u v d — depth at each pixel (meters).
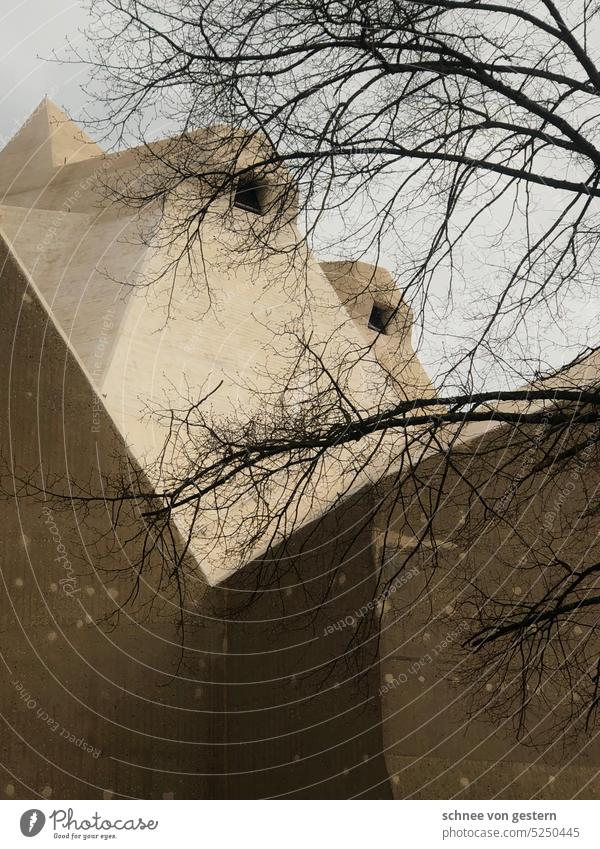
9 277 13.38
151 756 13.68
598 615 11.73
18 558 12.70
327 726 13.00
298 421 9.42
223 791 14.28
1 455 12.79
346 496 13.29
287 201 9.68
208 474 9.79
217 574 15.09
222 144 9.55
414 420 9.16
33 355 13.45
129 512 14.17
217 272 20.30
